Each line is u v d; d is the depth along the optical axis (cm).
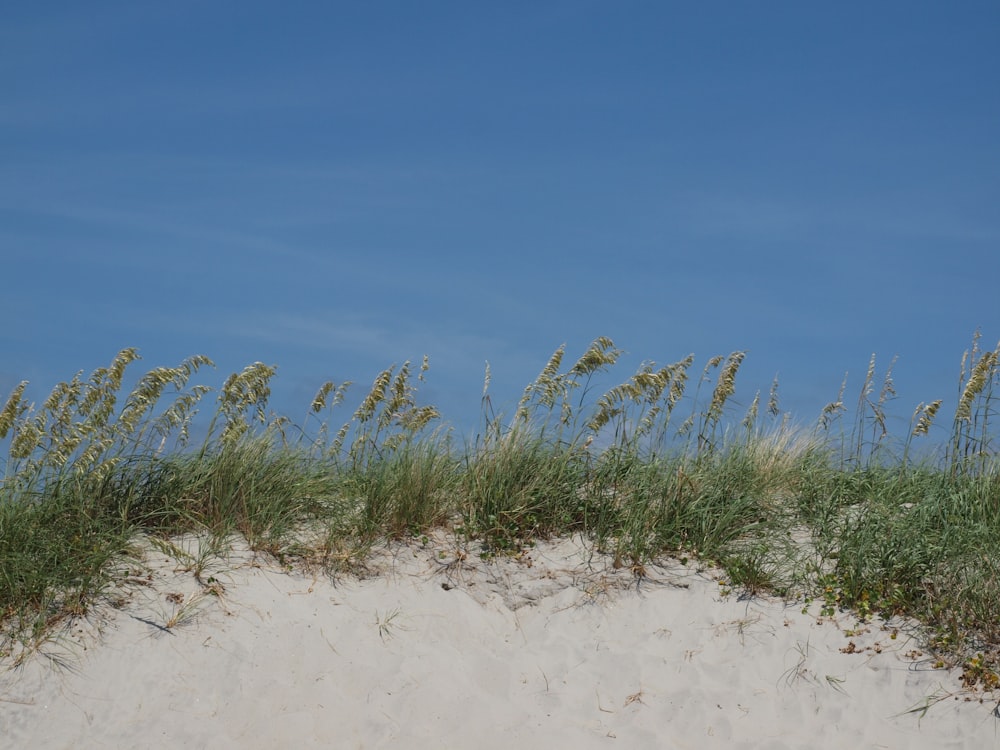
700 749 665
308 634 733
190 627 715
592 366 934
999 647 725
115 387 802
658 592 822
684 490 923
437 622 774
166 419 840
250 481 863
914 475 987
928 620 760
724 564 854
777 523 915
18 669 657
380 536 868
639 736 673
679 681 728
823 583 819
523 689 719
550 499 914
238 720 650
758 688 720
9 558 717
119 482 829
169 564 777
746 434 1037
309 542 845
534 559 862
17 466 779
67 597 715
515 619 798
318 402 1016
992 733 653
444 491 921
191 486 850
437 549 860
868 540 852
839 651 746
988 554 802
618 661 745
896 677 714
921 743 661
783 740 671
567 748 658
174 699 657
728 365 986
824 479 992
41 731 620
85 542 761
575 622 793
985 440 959
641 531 878
